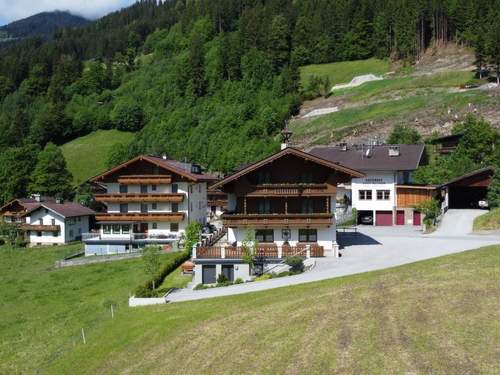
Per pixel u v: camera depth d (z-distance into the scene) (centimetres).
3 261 7512
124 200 7438
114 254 6588
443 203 7062
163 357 2603
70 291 5228
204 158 15975
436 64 17812
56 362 3023
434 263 3431
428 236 5475
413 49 19300
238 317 2897
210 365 2406
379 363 2111
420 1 19625
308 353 2309
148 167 7488
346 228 6719
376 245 5116
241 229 5106
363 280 3231
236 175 4981
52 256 7562
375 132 12206
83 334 3256
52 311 4531
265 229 5078
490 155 8719
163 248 6719
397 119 12738
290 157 5112
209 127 17775
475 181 7044
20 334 3941
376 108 14500
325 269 4084
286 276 4028
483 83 14312
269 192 5053
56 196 11756
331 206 5097
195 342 2673
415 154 7706
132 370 2561
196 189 7988
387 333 2355
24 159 12469
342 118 14650
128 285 5047
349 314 2641
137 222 7462
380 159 7638
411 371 2014
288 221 4984
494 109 11650
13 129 18688
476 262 3284
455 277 2989
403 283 3003
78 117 19712
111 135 19438
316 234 5047
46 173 11912
